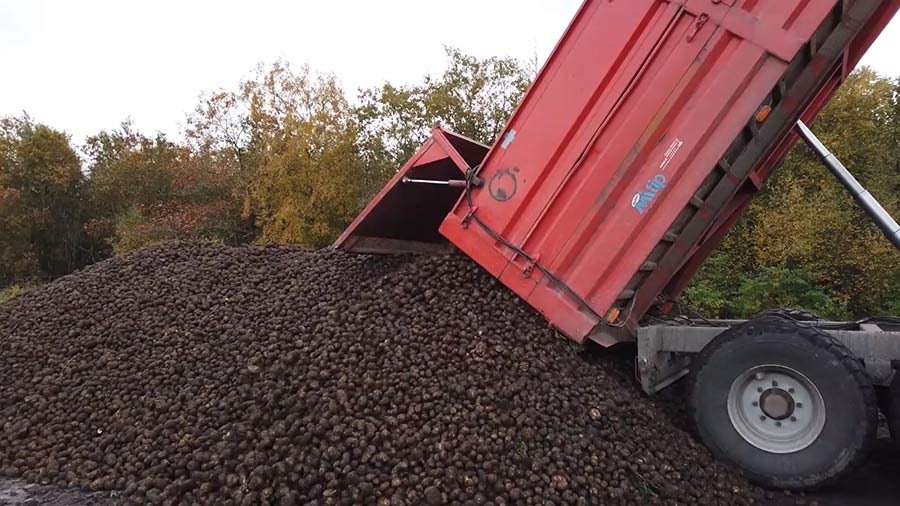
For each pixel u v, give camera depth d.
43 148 32.75
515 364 4.30
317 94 25.30
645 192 4.35
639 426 4.14
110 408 4.68
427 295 4.96
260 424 4.07
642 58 4.31
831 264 12.90
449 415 3.89
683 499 3.62
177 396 4.62
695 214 4.78
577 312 4.50
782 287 12.05
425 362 4.34
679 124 4.26
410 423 3.86
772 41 4.00
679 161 4.25
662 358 4.65
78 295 6.62
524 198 4.70
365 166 25.72
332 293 5.71
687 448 4.10
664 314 6.07
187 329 5.62
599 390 4.30
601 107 4.45
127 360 5.29
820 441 3.85
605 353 5.10
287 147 24.19
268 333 5.15
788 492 3.96
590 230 4.50
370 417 3.90
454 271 5.11
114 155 34.56
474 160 6.17
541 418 3.91
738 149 4.64
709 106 4.17
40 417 4.74
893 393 3.91
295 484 3.51
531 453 3.69
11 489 3.99
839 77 5.11
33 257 31.50
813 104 5.33
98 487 3.94
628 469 3.73
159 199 30.95
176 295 6.35
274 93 25.72
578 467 3.62
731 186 4.81
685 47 4.21
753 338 4.07
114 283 6.84
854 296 12.80
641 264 4.37
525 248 4.70
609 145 4.43
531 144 4.69
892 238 4.66
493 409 3.95
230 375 4.71
